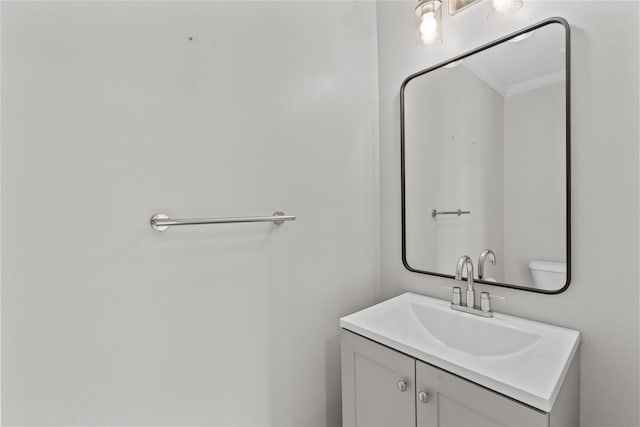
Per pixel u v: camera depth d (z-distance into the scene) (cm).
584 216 100
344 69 147
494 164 119
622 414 95
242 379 115
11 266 74
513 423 75
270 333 122
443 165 135
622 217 93
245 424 116
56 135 79
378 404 108
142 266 92
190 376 102
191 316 102
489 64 120
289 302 128
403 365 100
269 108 120
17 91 74
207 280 105
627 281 93
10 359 74
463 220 129
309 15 133
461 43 129
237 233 112
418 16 123
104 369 86
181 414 100
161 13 95
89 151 83
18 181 75
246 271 115
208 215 105
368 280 157
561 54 103
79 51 82
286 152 126
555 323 107
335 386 144
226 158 109
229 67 110
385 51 157
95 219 85
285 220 118
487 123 121
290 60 127
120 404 89
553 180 105
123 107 88
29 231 76
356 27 152
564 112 102
